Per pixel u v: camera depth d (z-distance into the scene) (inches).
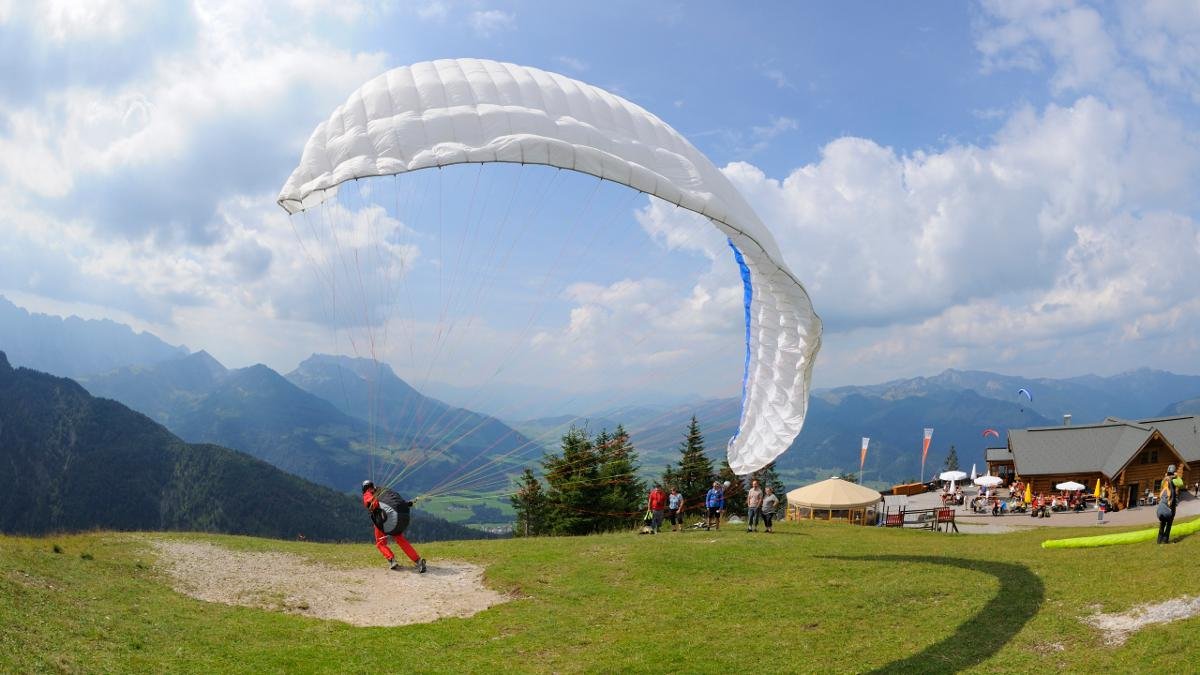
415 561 813.2
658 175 647.8
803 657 532.7
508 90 671.1
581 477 1811.0
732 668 518.3
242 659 502.0
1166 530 767.7
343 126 648.4
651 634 595.2
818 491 1544.0
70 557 677.3
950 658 510.9
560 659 549.3
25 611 494.3
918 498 2343.8
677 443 1969.7
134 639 499.8
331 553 880.9
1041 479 2148.1
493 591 736.3
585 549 887.7
